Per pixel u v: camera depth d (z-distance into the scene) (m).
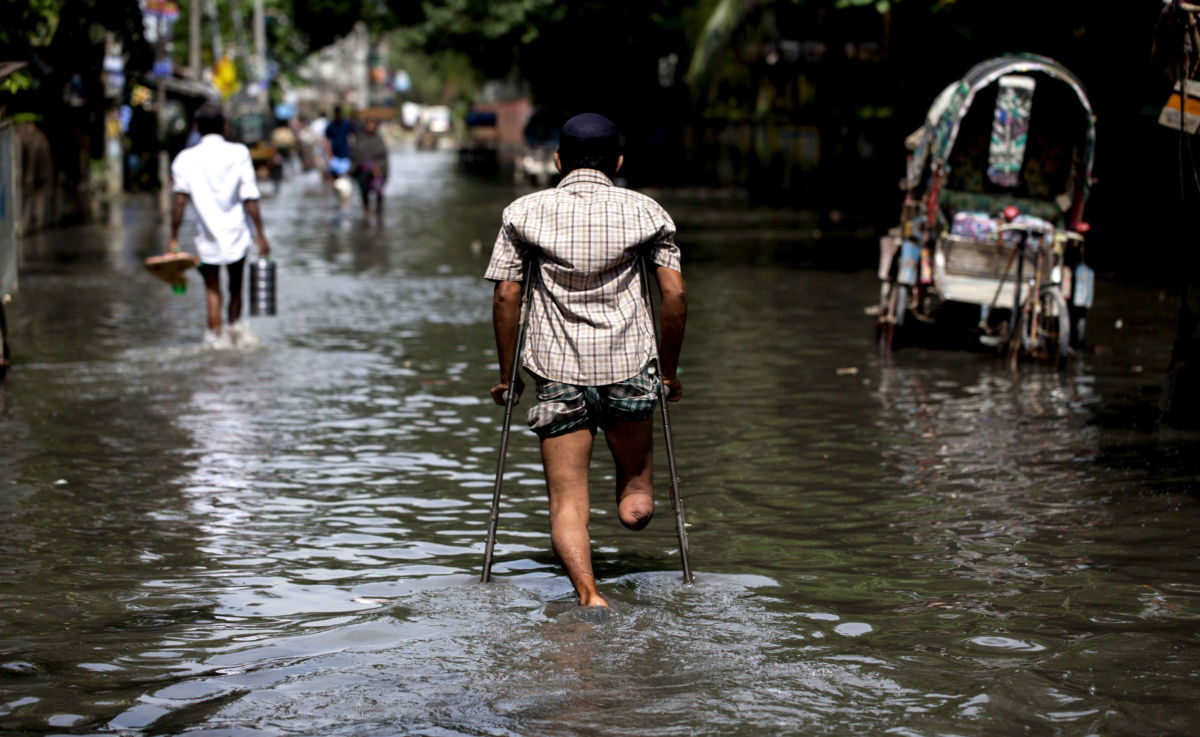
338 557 7.11
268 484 8.73
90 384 12.19
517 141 111.25
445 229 32.28
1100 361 13.83
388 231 31.66
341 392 11.96
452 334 15.62
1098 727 4.77
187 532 7.60
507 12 58.28
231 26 79.81
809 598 6.32
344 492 8.54
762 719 4.82
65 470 9.06
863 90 40.25
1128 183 24.36
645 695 5.04
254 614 6.13
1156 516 7.87
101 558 7.08
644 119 61.59
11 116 27.88
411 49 65.75
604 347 6.22
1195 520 7.77
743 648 5.57
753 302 18.69
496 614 6.02
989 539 7.41
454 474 9.05
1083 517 7.86
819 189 43.62
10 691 5.16
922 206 14.97
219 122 14.24
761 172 49.59
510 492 8.55
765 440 10.04
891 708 4.93
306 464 9.30
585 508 6.31
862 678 5.24
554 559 7.06
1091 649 5.59
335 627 5.89
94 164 41.62
